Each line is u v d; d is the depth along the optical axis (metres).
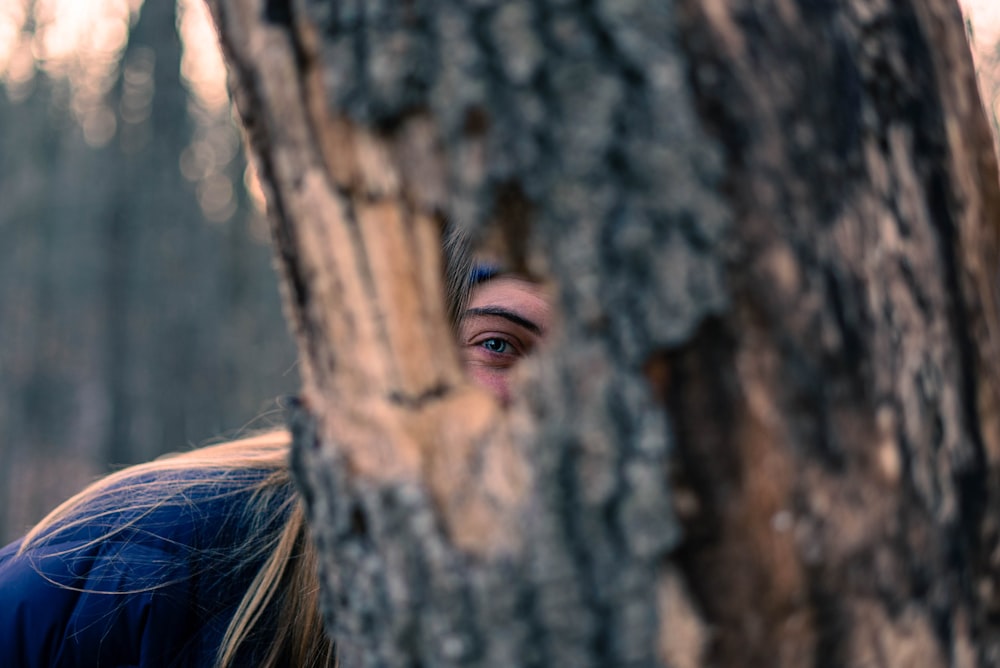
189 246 12.73
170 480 1.51
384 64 0.74
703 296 0.70
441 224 0.79
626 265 0.70
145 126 12.75
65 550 1.37
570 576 0.74
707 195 0.70
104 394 12.13
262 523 1.47
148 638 1.37
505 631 0.76
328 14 0.76
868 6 0.80
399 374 0.80
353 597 0.84
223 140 15.15
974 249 0.84
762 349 0.71
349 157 0.78
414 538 0.79
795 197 0.72
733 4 0.73
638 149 0.70
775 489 0.72
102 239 12.44
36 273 12.69
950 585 0.78
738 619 0.73
